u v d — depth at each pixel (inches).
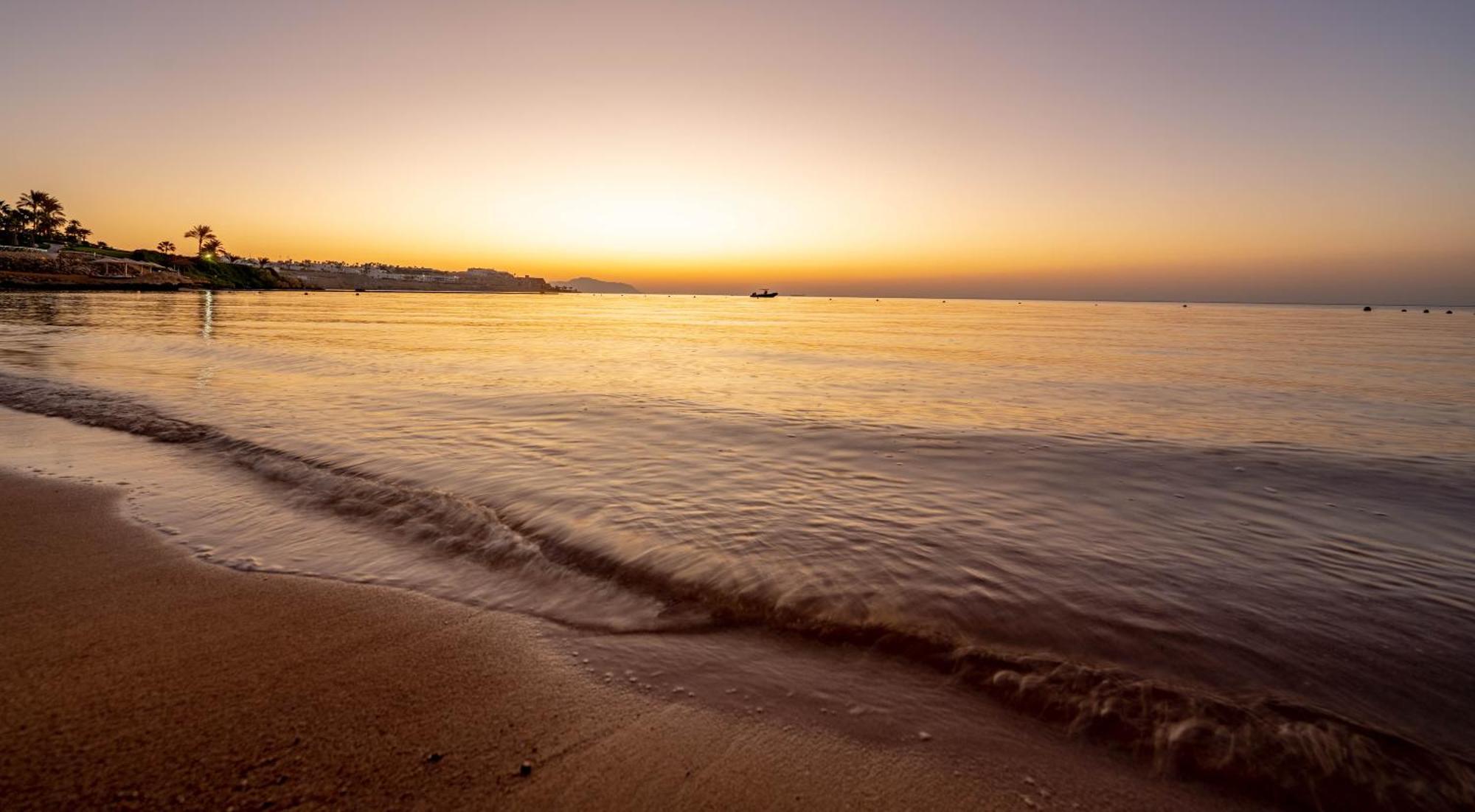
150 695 137.4
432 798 110.1
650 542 233.6
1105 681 150.5
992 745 130.0
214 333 1370.6
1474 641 172.4
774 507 280.1
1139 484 331.3
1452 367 1050.1
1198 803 116.7
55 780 111.0
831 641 169.2
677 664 157.0
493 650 161.3
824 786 117.0
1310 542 248.7
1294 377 874.1
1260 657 162.6
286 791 110.3
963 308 6894.7
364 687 143.3
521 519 255.9
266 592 191.8
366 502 275.4
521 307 5201.8
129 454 350.9
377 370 774.5
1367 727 135.6
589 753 123.4
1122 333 2110.0
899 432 455.8
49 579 197.8
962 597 193.9
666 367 909.8
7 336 1137.4
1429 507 296.0
